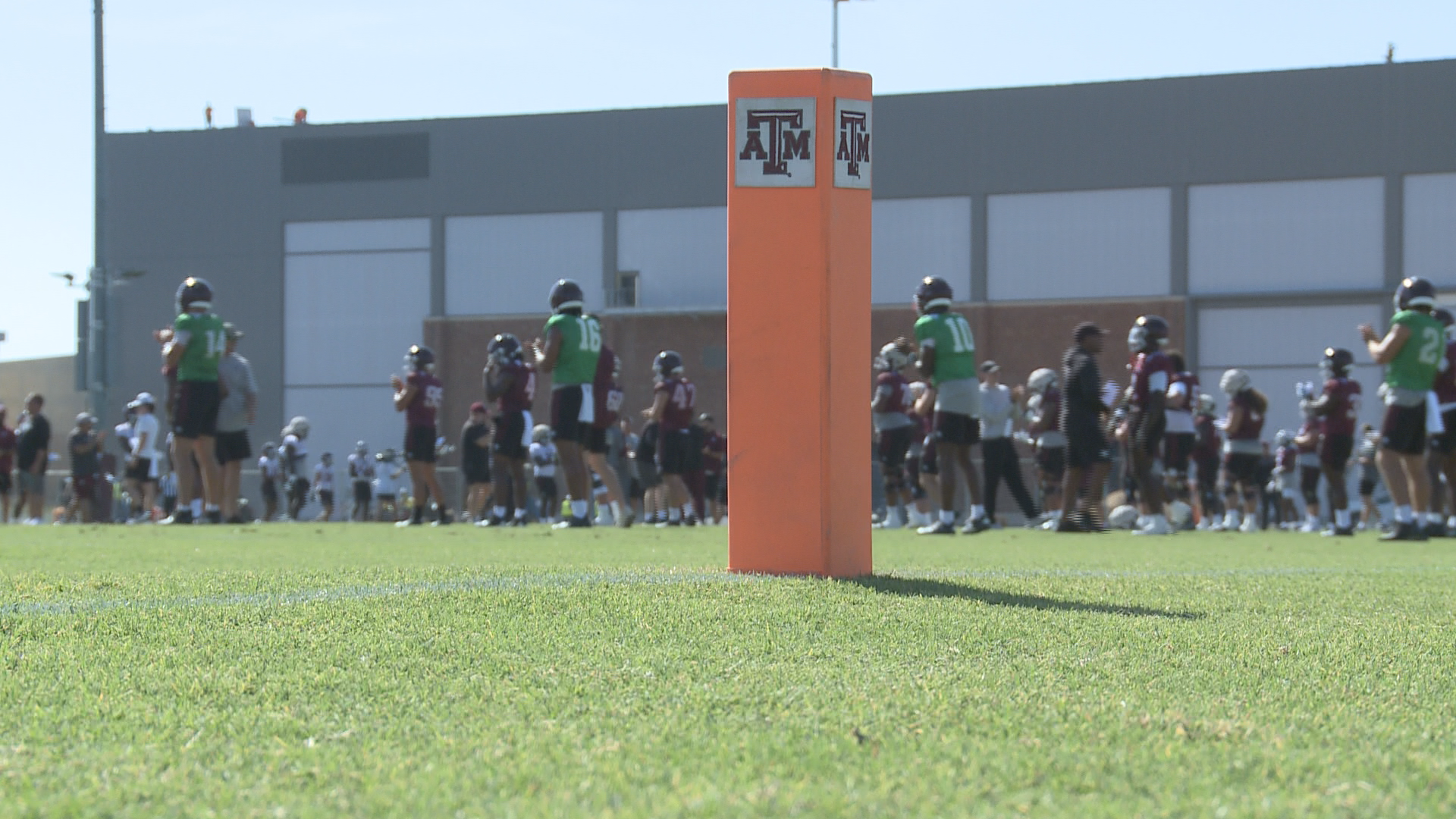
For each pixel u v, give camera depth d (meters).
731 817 6.51
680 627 12.86
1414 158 124.00
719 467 76.31
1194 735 8.50
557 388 45.34
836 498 17.55
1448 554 30.59
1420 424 41.16
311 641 11.82
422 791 7.01
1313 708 9.59
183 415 47.12
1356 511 97.00
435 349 143.38
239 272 147.25
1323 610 15.89
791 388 17.47
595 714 9.05
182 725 8.62
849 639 12.37
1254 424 60.16
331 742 8.19
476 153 143.38
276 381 146.50
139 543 29.83
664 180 140.12
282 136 146.50
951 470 43.81
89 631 12.27
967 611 14.38
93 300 95.06
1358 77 125.38
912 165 134.12
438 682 10.12
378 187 145.12
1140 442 45.91
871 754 7.88
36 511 73.25
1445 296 123.31
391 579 17.08
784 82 17.30
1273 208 127.12
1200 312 128.88
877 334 134.50
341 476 121.25
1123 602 16.00
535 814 6.54
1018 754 7.89
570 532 40.09
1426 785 7.33
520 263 142.62
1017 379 131.75
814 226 17.27
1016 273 132.25
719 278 139.12
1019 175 132.00
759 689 9.92
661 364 57.53
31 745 8.09
